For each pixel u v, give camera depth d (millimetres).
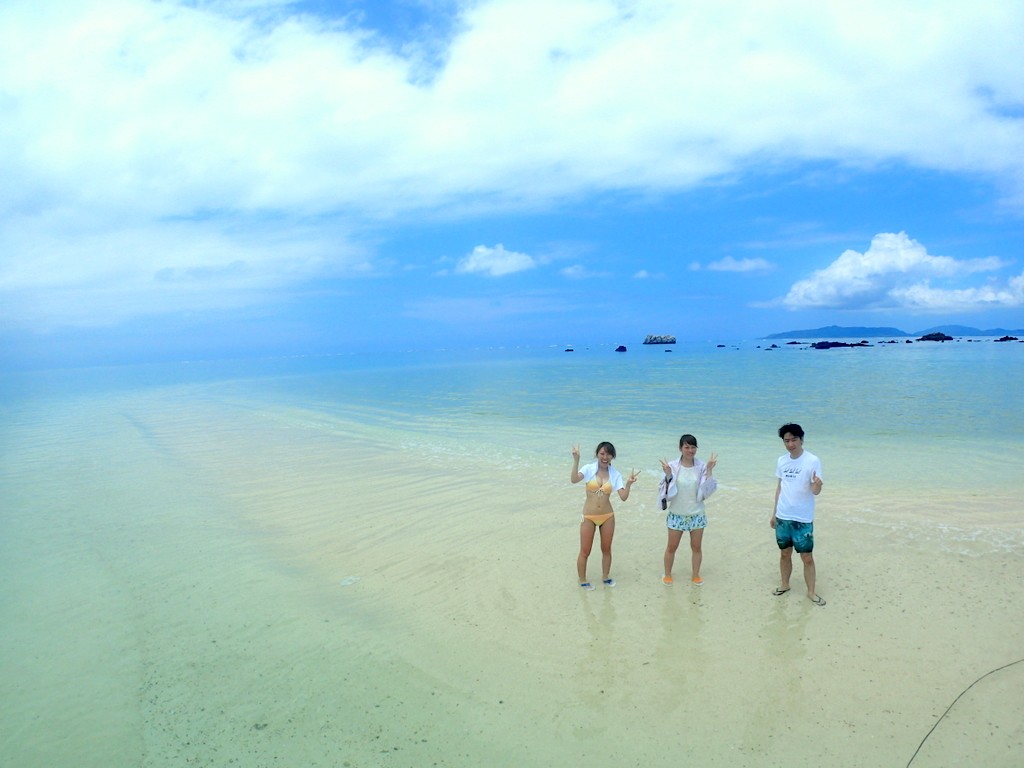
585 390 31094
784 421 18516
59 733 4496
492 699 4770
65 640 5887
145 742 4363
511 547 8125
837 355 62906
